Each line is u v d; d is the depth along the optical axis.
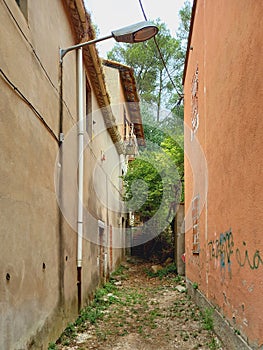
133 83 15.14
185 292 9.47
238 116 4.08
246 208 3.77
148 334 5.75
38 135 4.37
